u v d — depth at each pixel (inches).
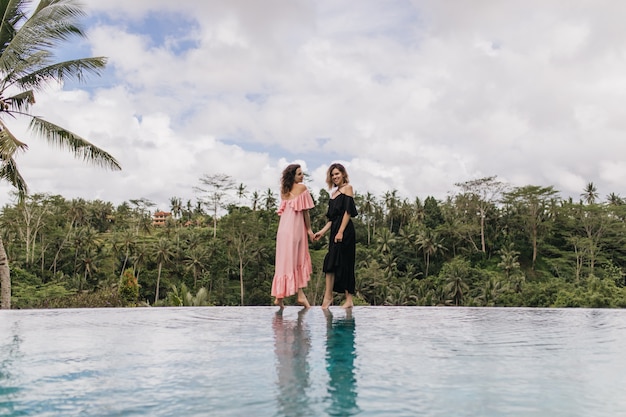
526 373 79.7
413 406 60.0
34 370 81.5
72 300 599.2
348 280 208.4
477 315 195.2
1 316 185.8
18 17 475.5
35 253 2207.2
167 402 61.6
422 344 110.4
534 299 1834.4
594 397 64.9
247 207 2704.2
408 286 2319.1
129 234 2404.0
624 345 112.0
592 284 1644.9
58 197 2645.2
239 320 163.9
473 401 62.5
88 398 63.9
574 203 2770.7
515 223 2815.0
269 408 58.8
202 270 2426.2
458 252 2854.3
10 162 455.8
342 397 64.0
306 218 209.6
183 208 3811.5
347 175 207.3
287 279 202.5
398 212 3149.6
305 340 115.0
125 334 126.6
